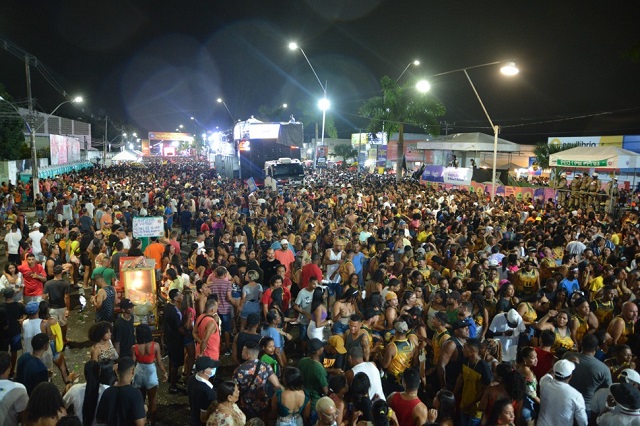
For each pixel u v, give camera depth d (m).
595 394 5.68
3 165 35.75
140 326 6.68
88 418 5.19
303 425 5.58
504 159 48.34
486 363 5.79
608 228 16.02
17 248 13.68
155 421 7.04
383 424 4.56
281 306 8.59
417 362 6.68
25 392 5.29
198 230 17.69
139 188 26.97
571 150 24.98
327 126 54.06
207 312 7.53
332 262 11.30
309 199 22.23
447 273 10.12
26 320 7.32
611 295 8.42
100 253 10.99
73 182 32.25
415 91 36.25
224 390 4.88
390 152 58.56
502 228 15.80
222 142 53.06
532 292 9.91
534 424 5.52
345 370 6.80
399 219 16.31
